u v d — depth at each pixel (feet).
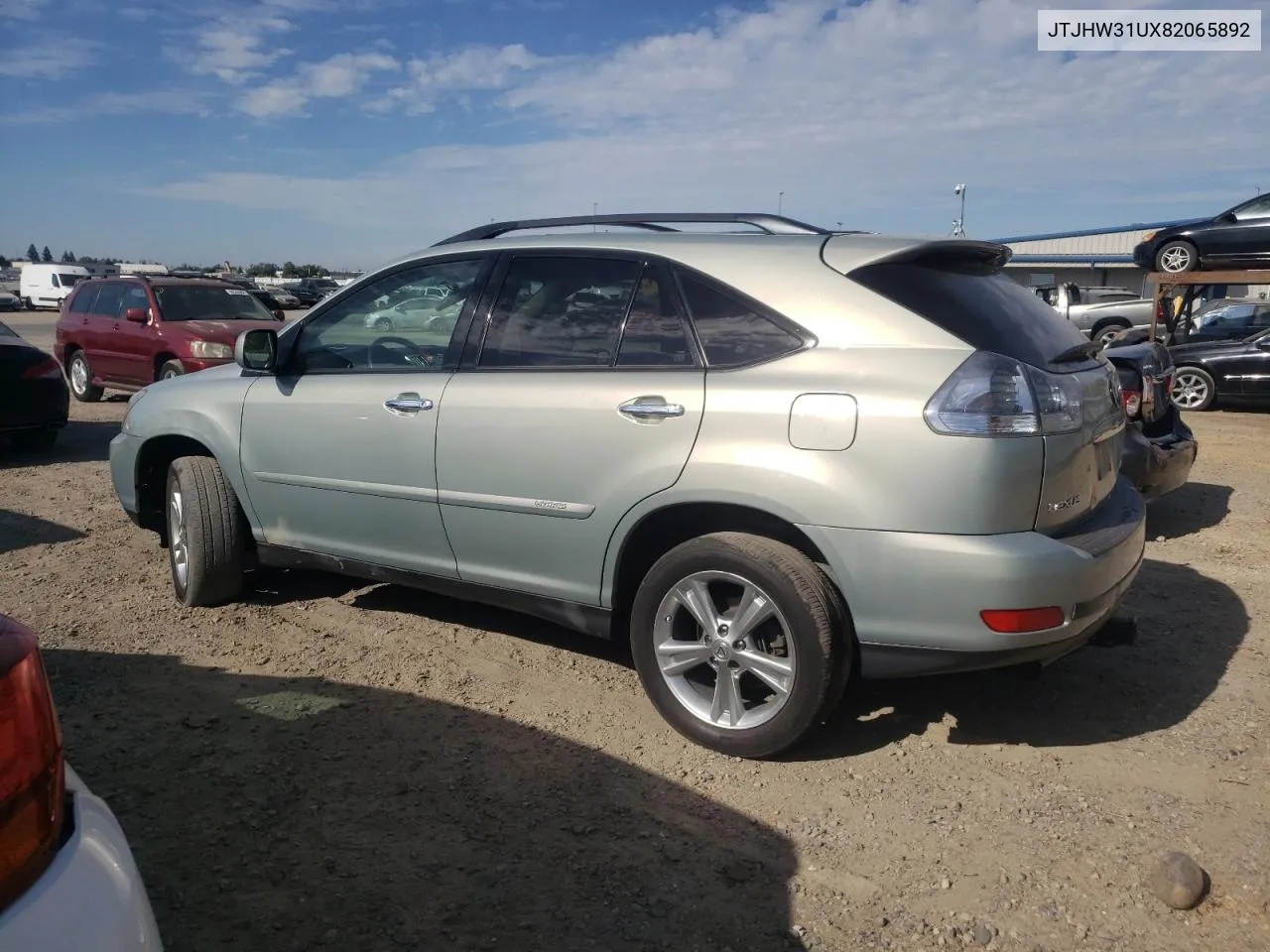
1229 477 27.17
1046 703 12.64
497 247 13.12
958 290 10.75
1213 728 11.98
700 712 11.41
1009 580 9.59
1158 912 8.62
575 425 11.64
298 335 14.94
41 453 31.94
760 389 10.52
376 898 8.78
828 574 10.53
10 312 146.41
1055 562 9.72
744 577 10.68
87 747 11.38
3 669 5.13
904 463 9.75
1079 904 8.73
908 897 8.86
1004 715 12.32
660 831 9.86
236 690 13.00
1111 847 9.56
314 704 12.60
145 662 13.87
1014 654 9.89
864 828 9.91
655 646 11.57
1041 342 10.82
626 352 11.66
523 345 12.51
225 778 10.74
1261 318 48.65
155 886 8.89
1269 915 8.55
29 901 4.79
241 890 8.87
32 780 5.07
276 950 8.10
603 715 12.36
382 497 13.61
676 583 11.26
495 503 12.44
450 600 16.66
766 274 11.07
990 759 11.27
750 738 10.94
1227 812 10.15
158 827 9.80
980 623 9.73
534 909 8.66
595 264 12.17
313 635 14.99
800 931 8.42
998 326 10.44
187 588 15.94
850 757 11.31
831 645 10.36
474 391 12.59
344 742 11.61
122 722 12.01
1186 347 42.86
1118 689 13.07
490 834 9.77
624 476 11.28
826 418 10.11
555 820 10.02
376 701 12.71
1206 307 52.85
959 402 9.65
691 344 11.23
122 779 10.68
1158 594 16.87
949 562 9.67
